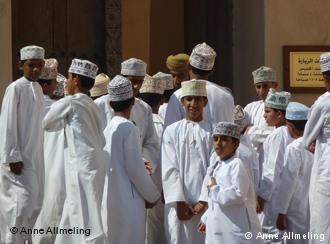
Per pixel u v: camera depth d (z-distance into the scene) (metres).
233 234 11.28
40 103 12.95
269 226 12.91
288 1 17.39
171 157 12.12
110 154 12.09
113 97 12.20
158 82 14.20
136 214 12.07
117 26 18.44
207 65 12.47
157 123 13.98
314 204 12.22
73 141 11.98
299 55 17.33
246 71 18.42
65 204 12.05
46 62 13.59
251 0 18.08
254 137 13.79
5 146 12.62
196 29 20.11
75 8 18.25
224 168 11.34
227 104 12.34
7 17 16.06
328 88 12.30
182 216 11.99
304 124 12.98
